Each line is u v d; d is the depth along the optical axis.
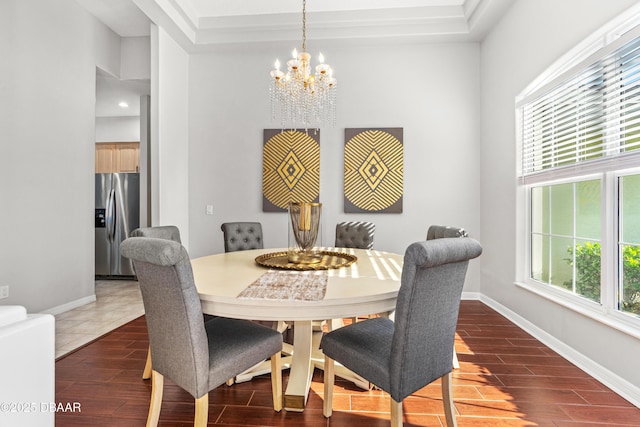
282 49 4.02
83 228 3.65
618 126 1.91
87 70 3.73
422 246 1.16
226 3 3.51
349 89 3.96
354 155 3.93
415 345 1.26
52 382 1.07
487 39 3.62
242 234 3.15
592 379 2.02
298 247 2.46
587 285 2.25
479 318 3.14
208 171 4.11
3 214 2.79
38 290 3.11
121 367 2.16
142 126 5.04
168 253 1.17
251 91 4.07
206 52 4.10
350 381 2.00
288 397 1.71
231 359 1.40
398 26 3.65
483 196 3.73
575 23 2.22
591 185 2.21
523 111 2.99
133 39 4.38
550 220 2.67
